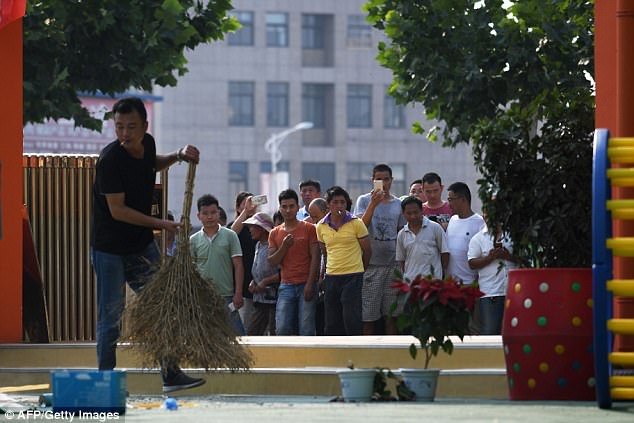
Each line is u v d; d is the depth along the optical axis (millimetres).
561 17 26391
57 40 27328
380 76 107500
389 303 17984
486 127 12664
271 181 93125
